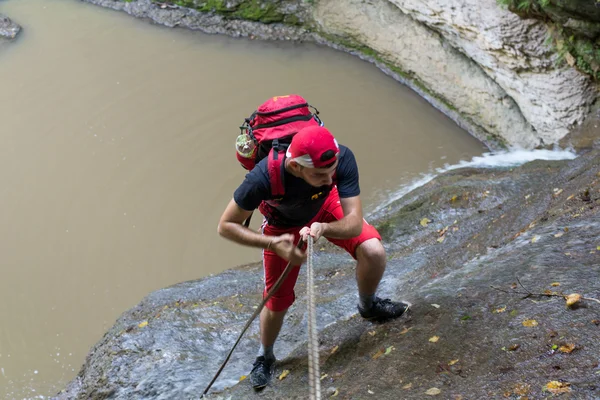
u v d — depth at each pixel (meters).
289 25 13.28
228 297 6.21
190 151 10.36
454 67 10.73
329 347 4.26
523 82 9.41
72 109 11.47
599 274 3.58
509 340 3.29
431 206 6.95
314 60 12.66
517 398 2.80
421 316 4.04
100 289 8.27
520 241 4.77
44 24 14.06
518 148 9.84
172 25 13.83
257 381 4.25
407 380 3.36
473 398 2.94
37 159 10.38
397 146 10.32
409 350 3.62
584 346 2.97
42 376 7.27
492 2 9.50
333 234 3.23
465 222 6.28
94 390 5.21
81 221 9.23
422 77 11.31
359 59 12.55
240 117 11.05
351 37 12.56
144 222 9.16
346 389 3.53
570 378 2.78
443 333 3.66
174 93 11.82
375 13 12.02
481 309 3.75
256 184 3.19
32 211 9.42
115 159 10.29
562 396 2.67
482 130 10.45
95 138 10.75
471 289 4.10
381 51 12.04
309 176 3.05
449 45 10.79
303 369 4.18
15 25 13.76
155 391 4.91
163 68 12.62
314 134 2.97
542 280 3.77
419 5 10.60
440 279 4.71
